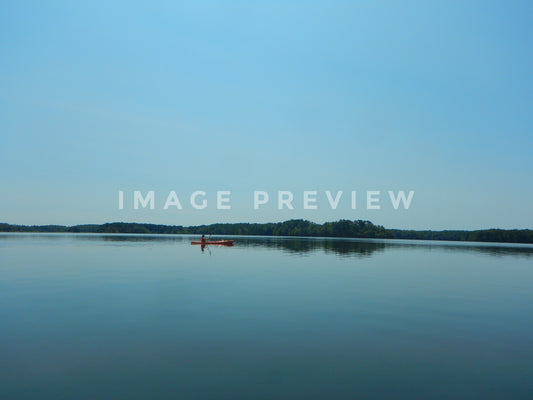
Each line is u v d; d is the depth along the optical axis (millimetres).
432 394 10039
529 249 101938
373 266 45094
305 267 42656
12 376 10992
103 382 10609
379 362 12359
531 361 12578
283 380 10852
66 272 35875
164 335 15062
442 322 17672
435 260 56531
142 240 129500
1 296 23344
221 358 12570
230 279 31656
